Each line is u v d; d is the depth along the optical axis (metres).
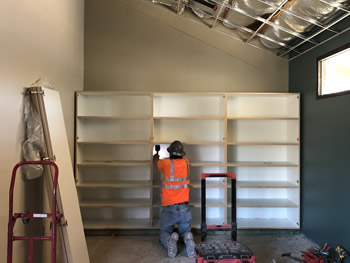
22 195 2.29
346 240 2.75
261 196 4.15
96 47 4.21
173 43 4.23
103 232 3.74
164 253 3.20
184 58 4.23
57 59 3.12
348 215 2.72
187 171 3.31
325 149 3.16
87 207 3.95
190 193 4.05
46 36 2.80
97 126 4.07
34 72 2.52
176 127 4.11
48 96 2.44
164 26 4.23
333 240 2.98
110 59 4.21
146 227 3.70
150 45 4.23
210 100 4.12
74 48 3.76
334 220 2.96
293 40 3.66
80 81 4.03
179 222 3.29
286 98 4.16
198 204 3.70
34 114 2.35
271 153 4.18
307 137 3.61
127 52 4.21
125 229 3.74
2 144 1.99
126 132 4.07
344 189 2.79
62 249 2.38
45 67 2.77
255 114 4.16
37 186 2.57
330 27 2.93
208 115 4.12
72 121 3.66
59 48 3.19
